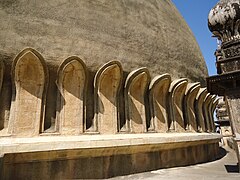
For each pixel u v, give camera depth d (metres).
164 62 11.98
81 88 8.53
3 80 7.38
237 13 9.79
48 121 7.70
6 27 7.71
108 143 7.83
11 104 7.23
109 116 8.91
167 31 13.45
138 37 11.27
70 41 8.80
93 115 8.60
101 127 8.52
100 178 7.59
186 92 12.48
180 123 11.54
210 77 8.70
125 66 10.03
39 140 6.96
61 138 7.38
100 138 7.93
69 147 7.07
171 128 10.96
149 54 11.33
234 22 9.95
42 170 6.69
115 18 10.83
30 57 7.56
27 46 7.86
